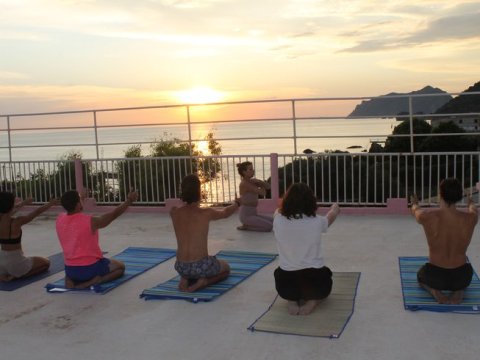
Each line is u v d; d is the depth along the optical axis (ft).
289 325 14.38
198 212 17.43
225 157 32.94
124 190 35.45
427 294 16.06
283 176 31.86
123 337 14.33
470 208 15.64
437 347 12.74
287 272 15.40
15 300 17.84
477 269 18.88
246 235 26.16
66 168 36.78
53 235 28.78
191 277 17.52
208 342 13.70
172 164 34.19
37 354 13.56
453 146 30.40
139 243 25.62
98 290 18.01
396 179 30.53
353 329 14.03
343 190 31.65
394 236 24.63
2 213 19.31
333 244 23.57
